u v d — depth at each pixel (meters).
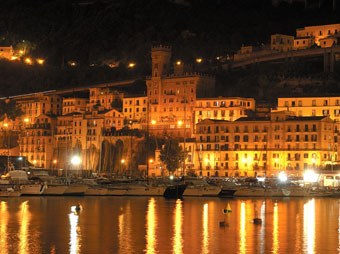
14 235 176.50
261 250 158.12
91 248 158.62
